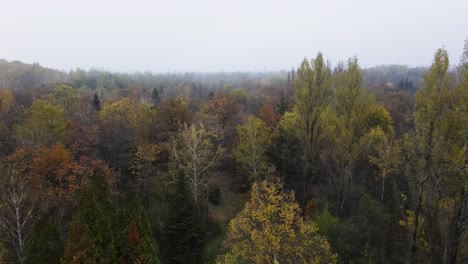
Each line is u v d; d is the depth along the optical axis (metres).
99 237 17.98
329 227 23.89
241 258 18.61
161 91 96.44
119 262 18.73
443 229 19.42
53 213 24.08
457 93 19.16
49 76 121.81
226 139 43.72
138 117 39.25
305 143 31.38
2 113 40.69
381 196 30.86
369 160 33.66
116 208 22.59
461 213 18.17
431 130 19.72
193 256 24.34
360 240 23.56
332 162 33.22
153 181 30.30
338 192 29.44
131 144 32.69
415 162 21.12
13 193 21.73
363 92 28.72
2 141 34.38
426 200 19.89
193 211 26.89
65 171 25.38
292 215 17.73
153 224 27.48
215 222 31.72
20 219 22.69
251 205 18.52
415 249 20.64
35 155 27.36
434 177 19.28
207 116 42.72
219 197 37.47
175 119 37.56
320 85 30.22
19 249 21.14
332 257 18.86
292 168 36.84
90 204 18.38
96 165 25.78
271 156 39.03
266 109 48.03
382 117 40.62
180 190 26.50
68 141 33.47
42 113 33.53
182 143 33.97
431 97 19.62
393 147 31.00
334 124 29.80
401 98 65.50
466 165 18.05
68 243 17.09
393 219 27.42
